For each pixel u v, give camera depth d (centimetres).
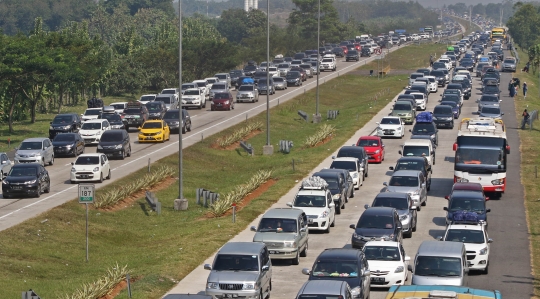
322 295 3161
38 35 13062
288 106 12838
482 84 15300
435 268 3834
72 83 13188
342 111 12781
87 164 7169
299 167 8156
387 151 8950
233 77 16212
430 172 7181
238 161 8938
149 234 5706
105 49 15738
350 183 6569
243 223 5775
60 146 8519
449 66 18525
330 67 18750
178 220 6106
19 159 7881
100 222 5859
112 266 4712
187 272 4516
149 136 9456
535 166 7944
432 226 5697
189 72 16612
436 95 13988
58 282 4372
